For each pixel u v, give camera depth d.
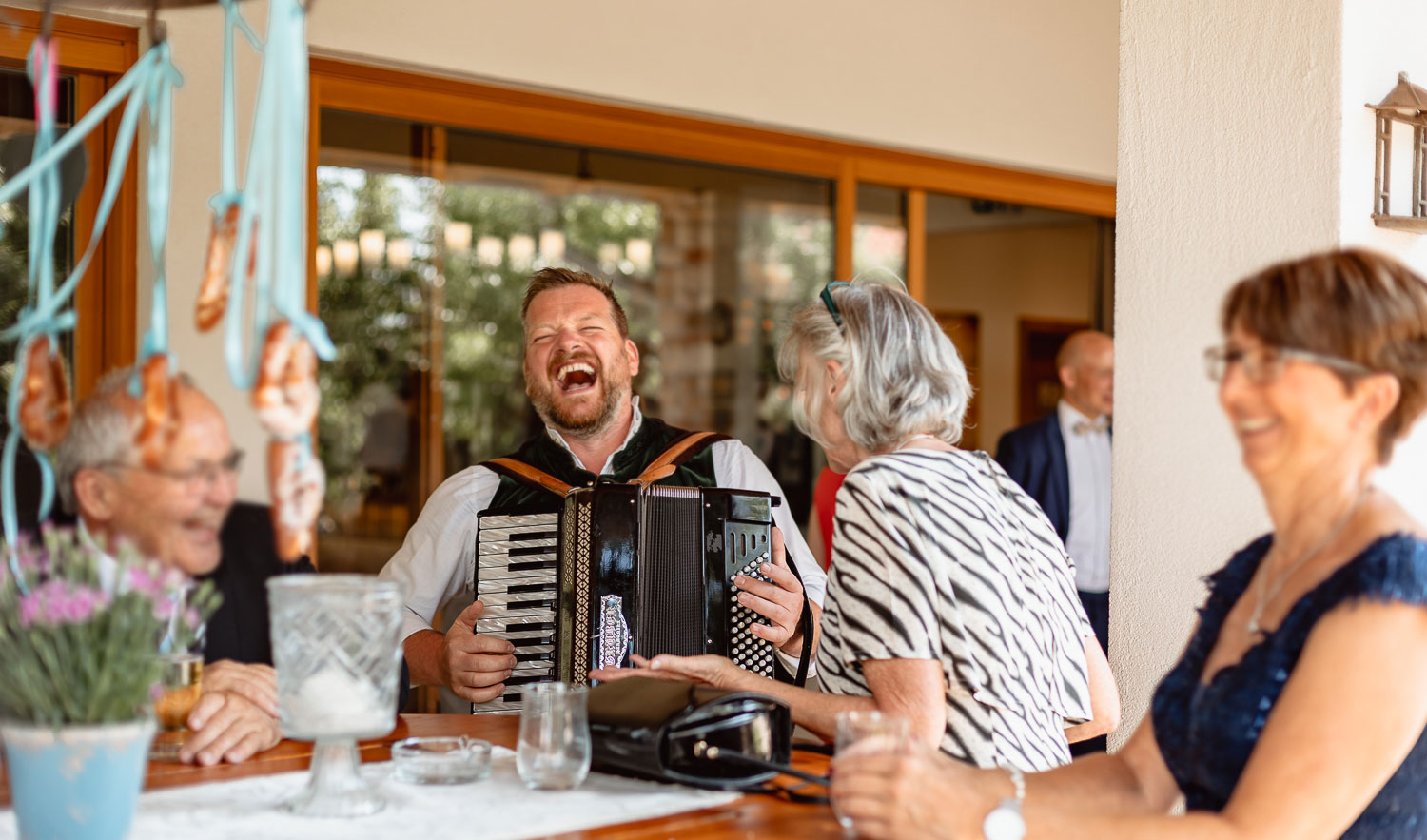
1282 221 2.31
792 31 4.50
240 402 1.86
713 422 5.91
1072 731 2.14
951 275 7.96
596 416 2.81
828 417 2.04
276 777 1.68
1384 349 1.34
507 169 5.08
